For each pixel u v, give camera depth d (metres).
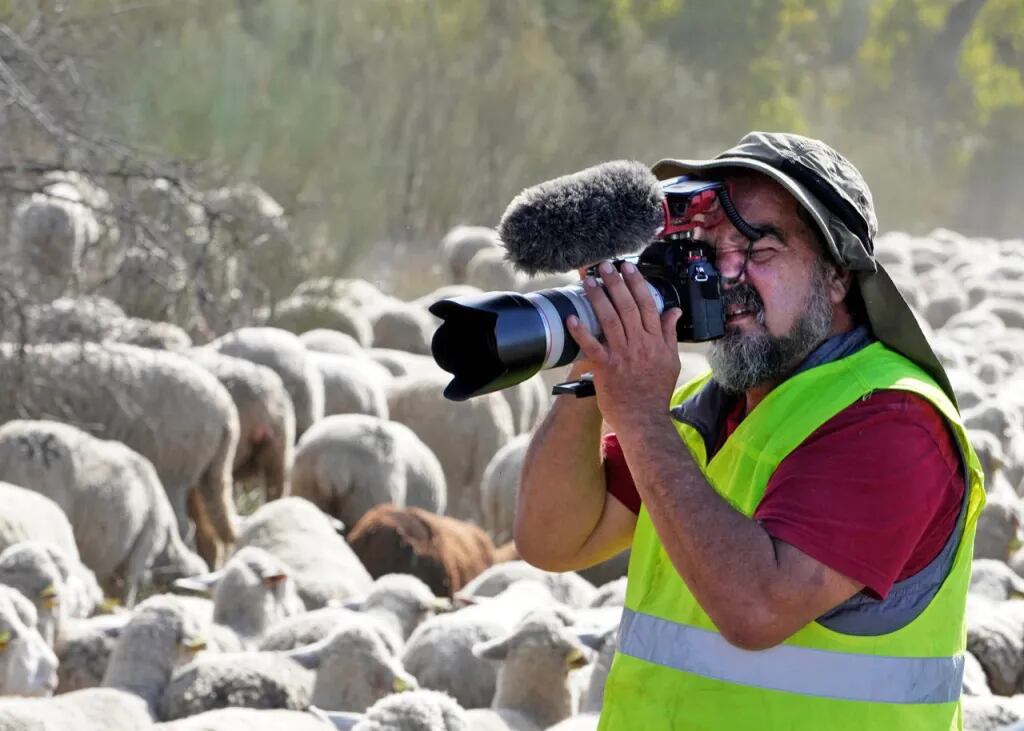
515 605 24.84
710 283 8.74
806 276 8.84
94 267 45.31
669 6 129.50
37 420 33.59
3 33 34.97
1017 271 91.38
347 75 92.06
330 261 70.44
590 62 113.69
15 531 26.28
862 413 8.61
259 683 19.67
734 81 130.62
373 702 19.34
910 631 8.71
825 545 8.24
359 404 43.41
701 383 10.30
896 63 151.00
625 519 10.27
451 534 32.22
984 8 148.62
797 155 8.92
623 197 8.54
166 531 31.92
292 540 29.97
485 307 8.33
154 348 37.53
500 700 19.41
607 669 19.89
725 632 8.27
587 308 8.59
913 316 9.02
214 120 71.38
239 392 37.84
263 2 84.88
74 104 37.00
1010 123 148.25
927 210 148.88
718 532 8.24
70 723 17.88
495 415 43.53
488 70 101.62
